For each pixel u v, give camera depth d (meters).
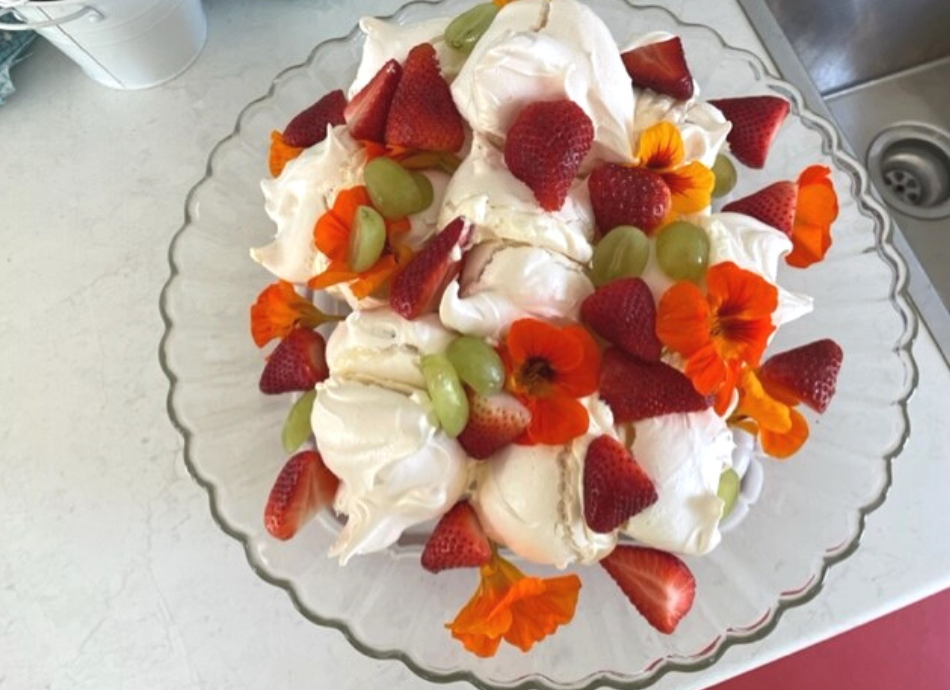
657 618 0.33
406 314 0.32
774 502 0.36
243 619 0.37
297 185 0.36
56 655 0.36
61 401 0.41
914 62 0.57
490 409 0.32
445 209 0.34
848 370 0.39
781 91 0.43
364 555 0.35
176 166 0.45
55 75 0.47
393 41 0.38
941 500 0.38
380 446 0.32
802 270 0.40
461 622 0.31
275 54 0.47
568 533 0.32
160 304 0.39
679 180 0.34
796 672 0.44
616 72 0.34
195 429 0.37
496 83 0.32
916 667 0.44
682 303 0.31
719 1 0.48
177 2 0.43
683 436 0.32
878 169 0.57
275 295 0.37
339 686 0.36
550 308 0.33
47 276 0.43
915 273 0.43
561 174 0.31
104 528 0.38
